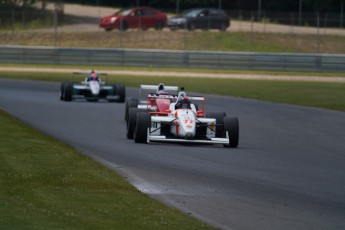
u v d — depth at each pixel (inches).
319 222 1326.3
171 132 2393.0
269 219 1336.1
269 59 6850.4
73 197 1421.0
